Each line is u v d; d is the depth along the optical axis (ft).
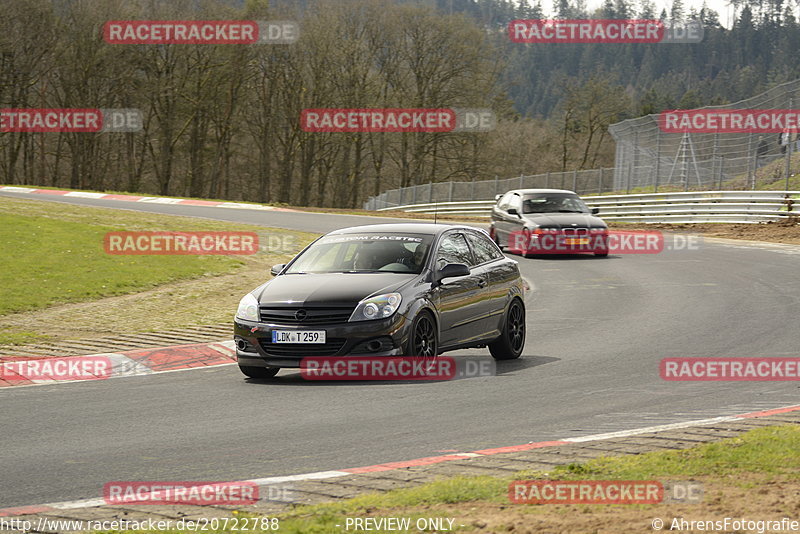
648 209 465.88
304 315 121.29
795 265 276.62
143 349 149.07
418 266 130.93
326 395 114.11
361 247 135.64
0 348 149.48
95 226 331.77
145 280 232.94
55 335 163.32
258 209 556.92
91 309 192.85
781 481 66.44
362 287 123.95
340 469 77.66
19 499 69.97
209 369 138.21
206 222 401.90
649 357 141.49
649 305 206.08
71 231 309.42
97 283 223.30
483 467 75.10
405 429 94.07
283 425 97.04
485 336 138.92
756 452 75.51
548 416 99.81
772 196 416.26
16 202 428.15
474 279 137.69
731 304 202.28
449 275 130.62
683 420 95.91
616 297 221.87
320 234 381.60
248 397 114.11
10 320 177.99
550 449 81.46
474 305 136.46
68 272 234.58
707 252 324.60
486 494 64.18
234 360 145.89
